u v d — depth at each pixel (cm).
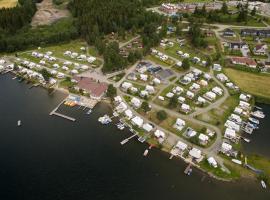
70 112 18962
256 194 14000
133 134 17150
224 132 17225
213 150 16062
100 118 18275
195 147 16238
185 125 17688
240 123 17938
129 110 18612
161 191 13900
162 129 17438
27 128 17550
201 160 15438
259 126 18162
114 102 19588
